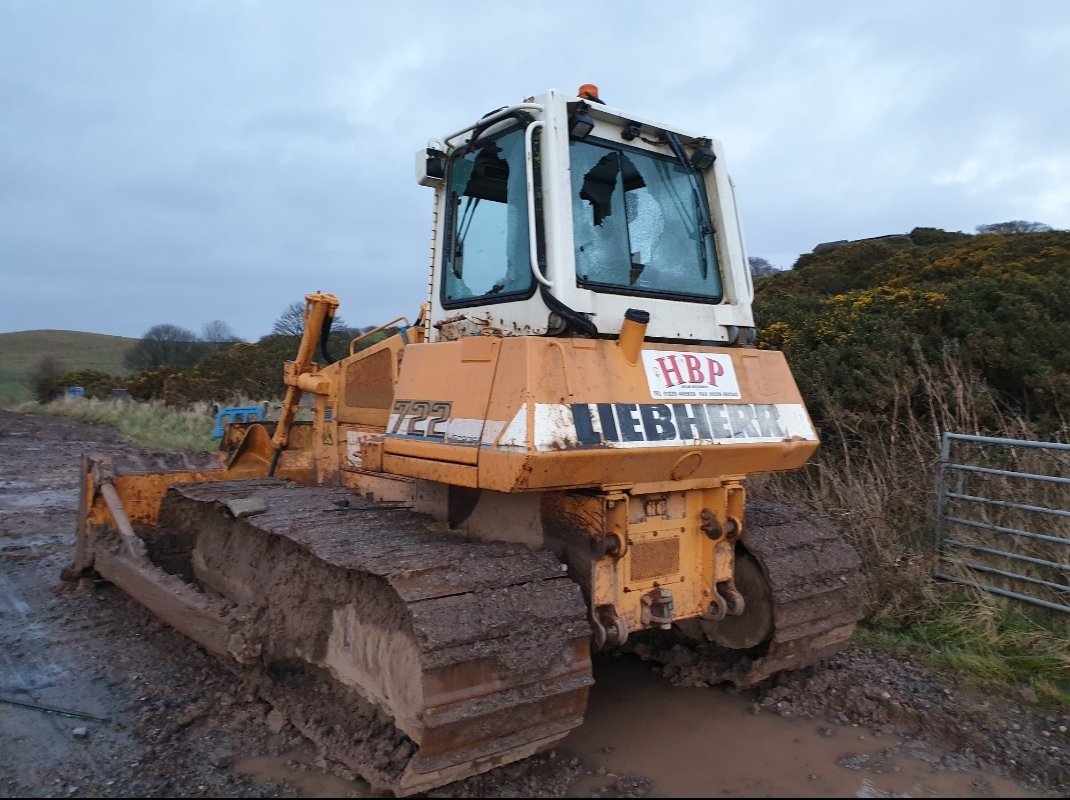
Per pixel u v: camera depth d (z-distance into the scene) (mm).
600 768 3672
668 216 4238
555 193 3580
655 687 4629
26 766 3662
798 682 4547
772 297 14938
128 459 6508
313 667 4254
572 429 3283
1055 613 5391
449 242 4355
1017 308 7898
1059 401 7062
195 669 4812
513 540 3939
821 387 7742
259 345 24016
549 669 3240
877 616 5562
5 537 8219
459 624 3082
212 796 3428
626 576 3699
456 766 3111
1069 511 5605
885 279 14328
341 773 3572
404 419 4004
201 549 5566
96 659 4965
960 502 6258
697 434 3699
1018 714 4273
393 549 3555
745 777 3607
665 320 3955
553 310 3516
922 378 7270
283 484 5641
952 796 3473
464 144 4230
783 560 4285
